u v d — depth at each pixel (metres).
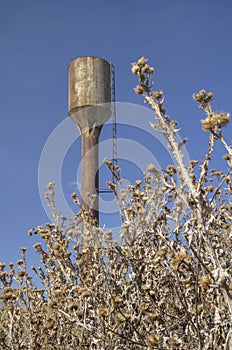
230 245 2.88
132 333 3.01
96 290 3.58
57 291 3.90
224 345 2.35
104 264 3.72
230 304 2.08
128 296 3.36
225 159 3.33
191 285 3.03
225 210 3.42
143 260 3.50
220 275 2.10
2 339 4.02
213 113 2.46
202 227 2.24
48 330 3.99
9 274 4.32
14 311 3.99
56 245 4.03
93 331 3.25
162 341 2.78
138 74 2.42
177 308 3.23
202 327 2.71
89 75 10.07
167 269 3.32
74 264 4.10
